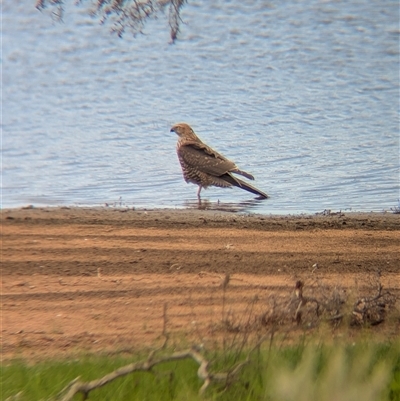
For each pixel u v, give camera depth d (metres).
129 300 12.28
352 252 14.82
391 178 19.81
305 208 17.86
